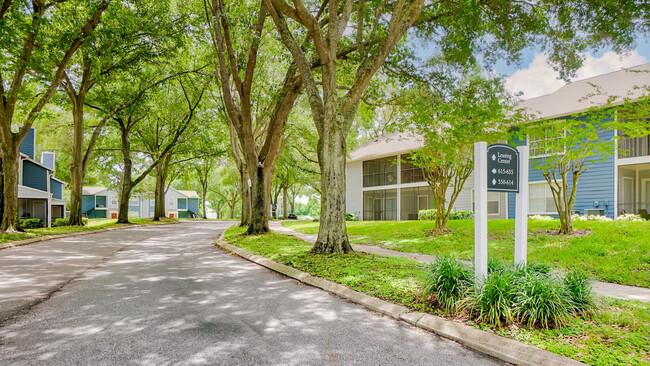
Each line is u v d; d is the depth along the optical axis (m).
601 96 16.31
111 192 57.22
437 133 12.20
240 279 7.06
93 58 15.49
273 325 4.37
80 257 9.80
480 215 4.78
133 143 32.34
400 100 13.38
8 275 7.16
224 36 14.13
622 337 3.57
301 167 37.19
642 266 6.99
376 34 11.77
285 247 10.70
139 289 6.14
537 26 11.16
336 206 9.23
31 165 25.61
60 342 3.77
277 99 14.68
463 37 12.07
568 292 4.19
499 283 4.23
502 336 3.71
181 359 3.39
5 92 15.12
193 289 6.18
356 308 5.09
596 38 10.88
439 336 4.04
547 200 18.36
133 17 15.85
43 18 13.12
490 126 11.42
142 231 21.23
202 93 24.17
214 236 17.72
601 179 16.56
